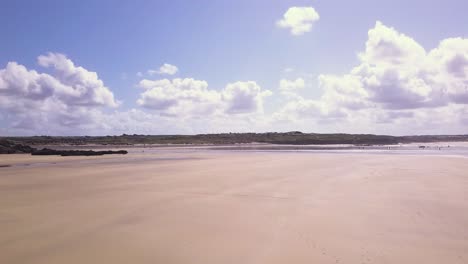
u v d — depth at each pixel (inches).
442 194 601.0
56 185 727.1
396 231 388.8
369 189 657.6
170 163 1288.1
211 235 377.1
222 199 568.7
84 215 465.1
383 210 485.7
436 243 349.7
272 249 332.8
